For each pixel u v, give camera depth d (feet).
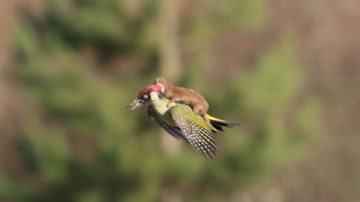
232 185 112.88
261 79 109.70
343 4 179.52
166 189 111.04
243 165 110.32
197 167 108.27
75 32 106.52
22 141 111.24
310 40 173.78
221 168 110.63
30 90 106.73
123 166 106.01
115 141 105.50
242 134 111.24
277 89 110.11
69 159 108.47
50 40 106.73
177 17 111.24
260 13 112.47
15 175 117.39
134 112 106.73
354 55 173.88
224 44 155.84
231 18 111.55
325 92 168.55
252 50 157.38
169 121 39.75
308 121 114.32
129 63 110.42
